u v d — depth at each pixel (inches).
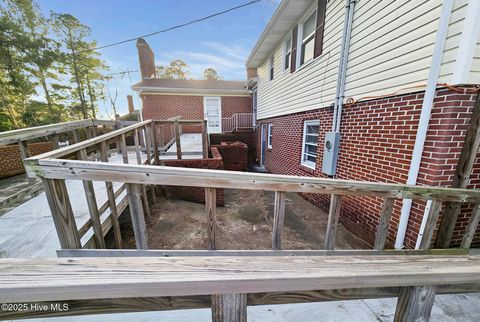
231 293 25.2
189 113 392.5
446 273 28.9
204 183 53.8
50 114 595.2
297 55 186.1
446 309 58.7
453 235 84.7
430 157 78.0
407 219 88.0
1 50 490.6
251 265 27.0
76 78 653.9
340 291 29.9
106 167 50.8
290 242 108.5
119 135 97.7
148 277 23.2
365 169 112.5
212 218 57.6
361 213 115.3
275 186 56.2
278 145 245.6
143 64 428.8
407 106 87.0
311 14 164.1
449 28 69.6
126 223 109.4
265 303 28.3
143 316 51.6
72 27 608.1
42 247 66.0
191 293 24.0
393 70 92.8
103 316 51.9
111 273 23.4
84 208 88.6
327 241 64.4
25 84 527.5
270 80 266.8
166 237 101.7
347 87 123.4
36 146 264.4
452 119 71.4
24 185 190.9
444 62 72.0
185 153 196.1
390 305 58.9
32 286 21.0
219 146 277.3
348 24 117.7
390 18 92.5
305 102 177.5
